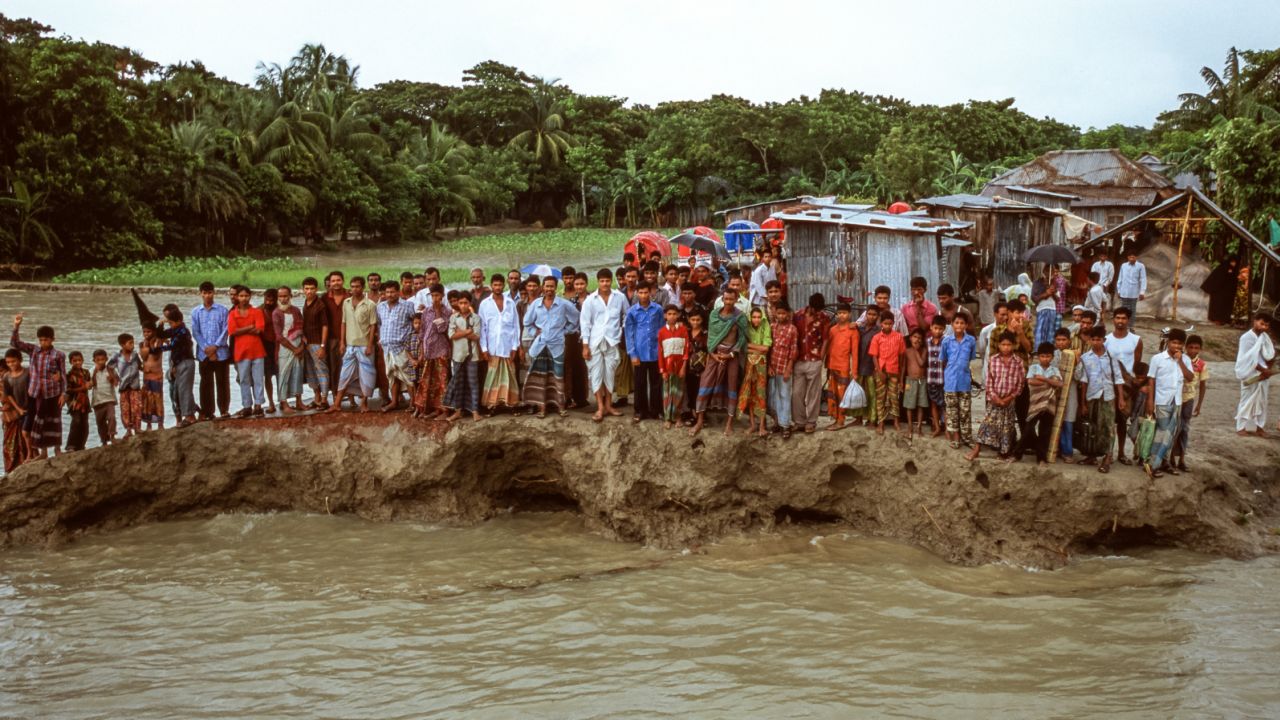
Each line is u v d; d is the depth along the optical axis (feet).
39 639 30.42
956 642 29.30
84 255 162.20
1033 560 34.81
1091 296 65.72
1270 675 26.89
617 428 39.06
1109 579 33.55
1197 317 73.15
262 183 189.78
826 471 38.09
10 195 155.22
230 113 201.57
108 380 41.19
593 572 35.45
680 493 37.93
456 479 40.98
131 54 212.43
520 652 29.27
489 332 40.24
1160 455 35.50
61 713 26.00
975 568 34.83
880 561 35.53
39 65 155.84
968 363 36.06
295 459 41.63
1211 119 134.62
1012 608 31.50
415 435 41.04
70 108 155.33
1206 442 41.75
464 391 41.27
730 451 37.91
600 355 39.40
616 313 39.55
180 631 30.99
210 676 27.96
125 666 28.60
